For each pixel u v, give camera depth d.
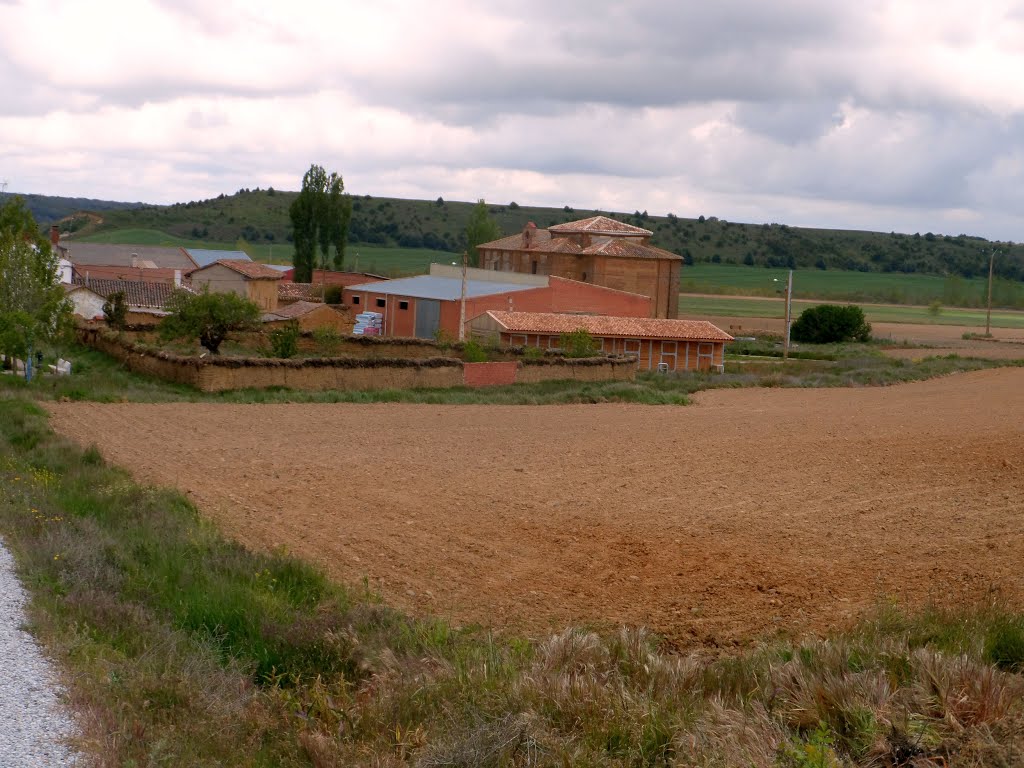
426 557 15.59
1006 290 179.62
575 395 43.56
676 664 9.58
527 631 12.04
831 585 14.21
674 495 21.08
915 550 16.28
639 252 94.69
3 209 61.75
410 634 10.99
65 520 14.79
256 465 23.67
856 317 97.56
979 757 7.01
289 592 12.73
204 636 10.46
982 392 50.28
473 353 50.03
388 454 26.11
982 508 19.84
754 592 13.93
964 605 12.22
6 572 11.62
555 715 8.31
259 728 8.26
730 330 104.19
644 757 7.62
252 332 57.50
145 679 8.51
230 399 38.12
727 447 28.31
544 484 22.16
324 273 103.25
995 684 8.03
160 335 50.66
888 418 37.16
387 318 80.38
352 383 42.72
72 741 6.99
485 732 7.72
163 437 27.69
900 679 8.58
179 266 111.62
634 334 67.31
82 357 51.12
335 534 16.95
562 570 15.03
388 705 8.73
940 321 134.88
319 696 9.05
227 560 13.62
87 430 28.41
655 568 15.19
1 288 39.22
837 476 23.59
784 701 8.34
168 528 15.30
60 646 8.96
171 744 7.30
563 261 96.06
